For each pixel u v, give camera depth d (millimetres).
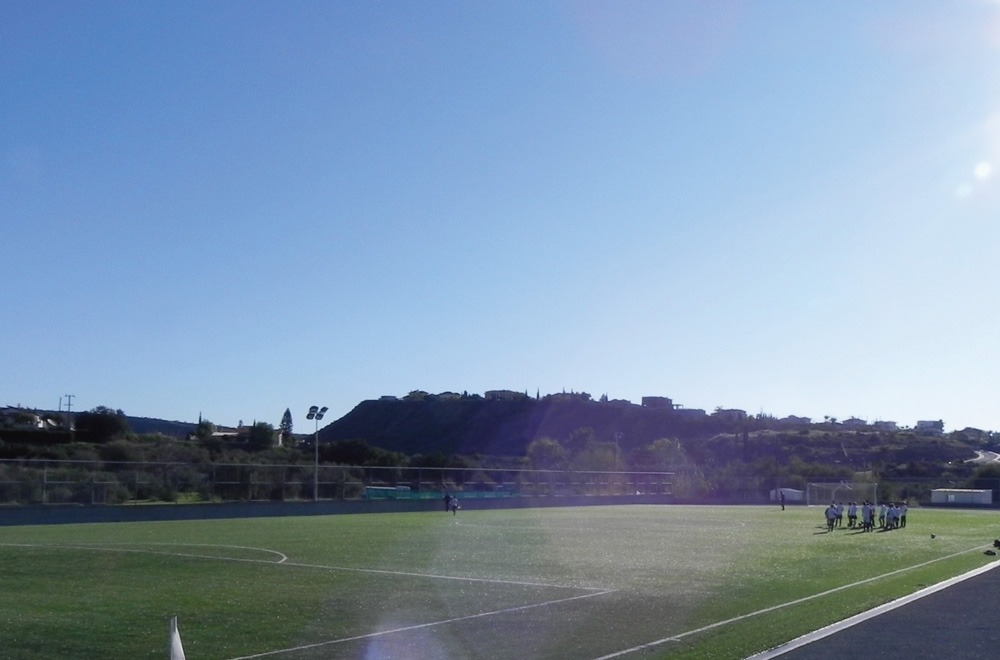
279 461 107812
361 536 46938
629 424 197875
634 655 15812
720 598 23484
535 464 139000
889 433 195000
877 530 55531
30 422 129875
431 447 197500
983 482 110688
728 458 169000
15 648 17312
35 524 57031
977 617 19859
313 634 18516
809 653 15797
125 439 123688
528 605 22344
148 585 26609
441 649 16766
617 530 53844
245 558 34562
